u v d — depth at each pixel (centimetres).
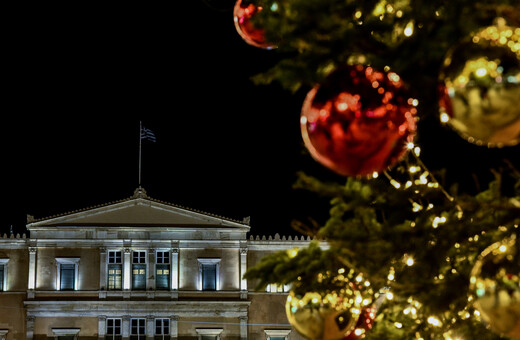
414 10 879
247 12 974
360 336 1159
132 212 6288
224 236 6312
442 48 834
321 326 1052
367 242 1048
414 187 1104
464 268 1112
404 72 902
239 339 6222
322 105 733
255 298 6306
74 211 6234
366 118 727
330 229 1109
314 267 1100
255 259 6334
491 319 732
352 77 736
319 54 861
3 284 6147
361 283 1146
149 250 6259
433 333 1267
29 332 6097
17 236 6181
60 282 6184
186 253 6288
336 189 1071
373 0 897
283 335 6250
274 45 977
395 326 1316
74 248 6222
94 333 6159
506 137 688
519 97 652
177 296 6222
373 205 1095
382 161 763
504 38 670
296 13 856
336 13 853
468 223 1056
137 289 6222
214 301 6231
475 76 654
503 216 1023
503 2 784
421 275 1079
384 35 933
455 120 689
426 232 1050
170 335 6197
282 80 866
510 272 711
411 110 755
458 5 802
